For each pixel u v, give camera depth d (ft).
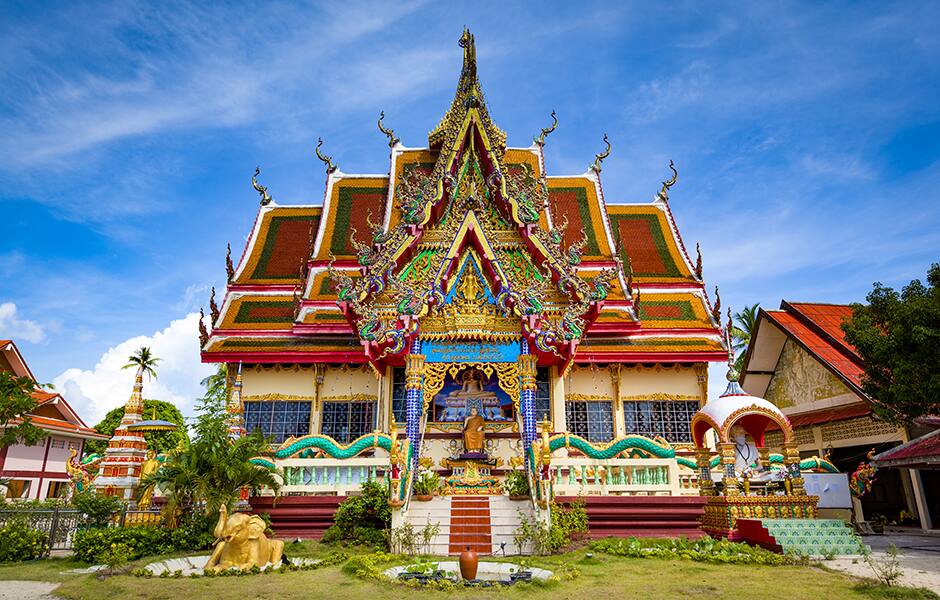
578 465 54.24
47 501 63.67
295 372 81.10
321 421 79.30
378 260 60.13
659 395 81.30
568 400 80.28
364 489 51.72
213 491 48.37
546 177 99.96
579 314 59.36
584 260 90.38
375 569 37.19
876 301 67.77
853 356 88.22
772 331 102.32
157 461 60.34
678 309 88.74
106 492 57.47
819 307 102.94
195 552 46.65
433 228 62.95
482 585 33.58
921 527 76.28
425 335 59.11
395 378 76.07
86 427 135.64
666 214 102.27
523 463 56.39
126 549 43.50
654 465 54.70
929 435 54.08
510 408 69.67
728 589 32.48
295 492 54.60
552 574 35.70
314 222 100.22
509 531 47.67
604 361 79.51
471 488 54.24
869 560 42.04
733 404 52.24
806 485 69.67
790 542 44.52
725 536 49.08
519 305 58.29
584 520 49.96
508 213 63.52
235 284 89.81
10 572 40.29
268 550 41.04
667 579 35.12
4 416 60.80
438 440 68.95
